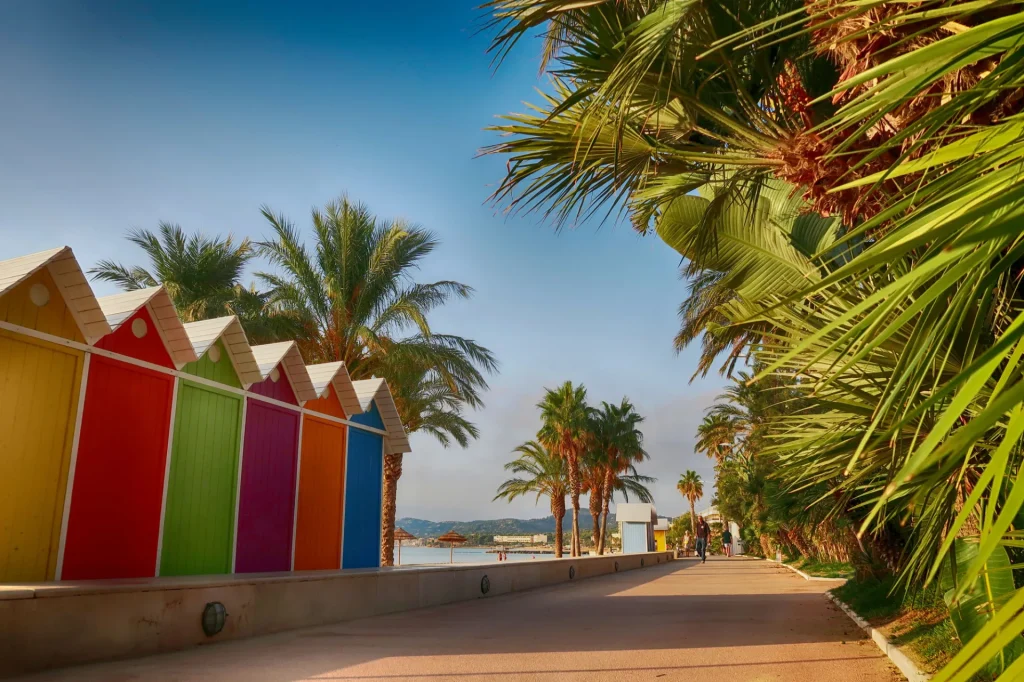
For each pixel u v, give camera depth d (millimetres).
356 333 21984
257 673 6047
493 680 5840
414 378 24703
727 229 7125
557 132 5762
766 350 4445
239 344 11641
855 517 8695
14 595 5758
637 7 5195
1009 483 3082
